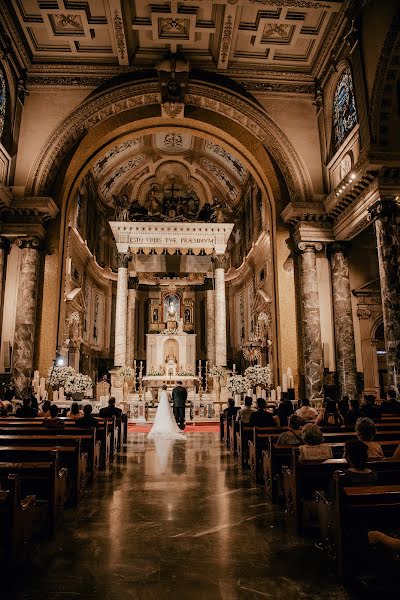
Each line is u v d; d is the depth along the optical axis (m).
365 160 12.46
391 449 5.73
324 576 3.59
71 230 21.19
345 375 15.21
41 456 5.12
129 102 17.12
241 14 14.69
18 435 6.84
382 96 12.46
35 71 16.55
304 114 17.02
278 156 16.94
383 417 9.16
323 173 16.55
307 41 15.94
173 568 3.75
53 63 16.56
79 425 7.98
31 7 14.30
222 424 12.99
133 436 14.22
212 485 6.98
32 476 4.61
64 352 16.95
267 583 3.47
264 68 17.03
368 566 3.48
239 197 29.11
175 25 15.31
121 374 21.83
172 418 14.49
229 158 26.38
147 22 15.02
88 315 26.31
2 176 15.19
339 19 14.38
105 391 20.80
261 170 17.75
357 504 3.42
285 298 16.36
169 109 17.09
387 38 11.78
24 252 15.24
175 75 16.44
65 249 17.09
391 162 12.31
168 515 5.32
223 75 17.11
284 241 16.80
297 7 14.08
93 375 27.39
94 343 27.70
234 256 30.80
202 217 26.81
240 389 16.20
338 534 3.54
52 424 7.44
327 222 16.05
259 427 7.75
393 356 12.02
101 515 5.32
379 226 12.62
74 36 15.49
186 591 3.33
